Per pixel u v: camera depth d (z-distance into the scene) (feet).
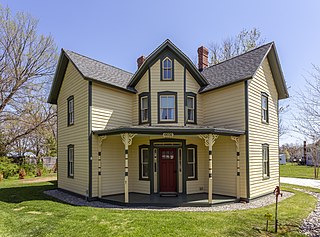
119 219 25.20
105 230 22.09
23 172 73.51
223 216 26.91
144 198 37.09
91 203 35.47
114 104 42.42
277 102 49.62
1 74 74.79
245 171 37.22
